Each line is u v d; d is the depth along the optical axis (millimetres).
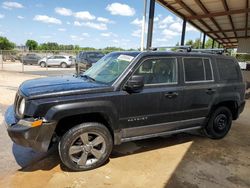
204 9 15594
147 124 4121
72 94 3453
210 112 5008
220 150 4738
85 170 3682
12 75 16266
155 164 4008
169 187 3354
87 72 4730
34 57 29406
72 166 3570
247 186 3484
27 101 3318
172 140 5152
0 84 11469
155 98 4086
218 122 5270
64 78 4402
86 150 3637
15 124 3373
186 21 18359
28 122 3232
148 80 4090
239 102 5520
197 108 4723
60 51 28875
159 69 4223
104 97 3611
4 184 3248
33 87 3648
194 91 4590
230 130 6125
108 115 3668
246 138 5543
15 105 3711
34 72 19562
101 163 3797
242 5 14531
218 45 38906
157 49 5137
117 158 4160
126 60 4105
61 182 3344
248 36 28953
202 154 4504
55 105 3311
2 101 7852
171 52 4434
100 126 3668
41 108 3260
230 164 4141
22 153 4223
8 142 4668
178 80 4410
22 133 3225
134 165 3936
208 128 5176
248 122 7039
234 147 4938
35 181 3346
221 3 14211
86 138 3607
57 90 3463
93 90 3592
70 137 3484
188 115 4625
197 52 4914
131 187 3312
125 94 3781
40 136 3270
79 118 3660
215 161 4234
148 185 3379
